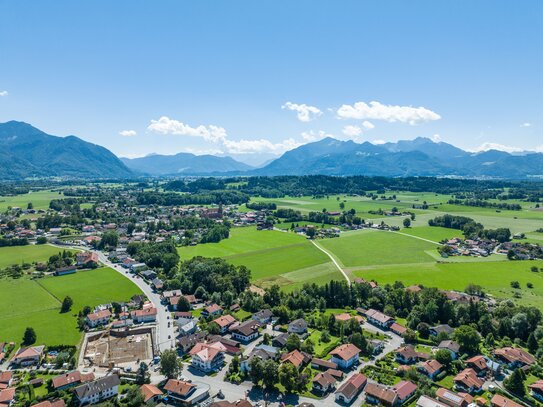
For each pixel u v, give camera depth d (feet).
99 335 608.19
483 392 458.09
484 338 598.34
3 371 492.95
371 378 484.33
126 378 483.92
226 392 456.45
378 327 635.25
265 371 458.91
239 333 596.29
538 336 572.51
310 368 509.76
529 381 478.59
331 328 615.16
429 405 415.23
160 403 436.35
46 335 593.01
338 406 428.97
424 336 599.57
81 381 468.75
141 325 642.22
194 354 519.60
